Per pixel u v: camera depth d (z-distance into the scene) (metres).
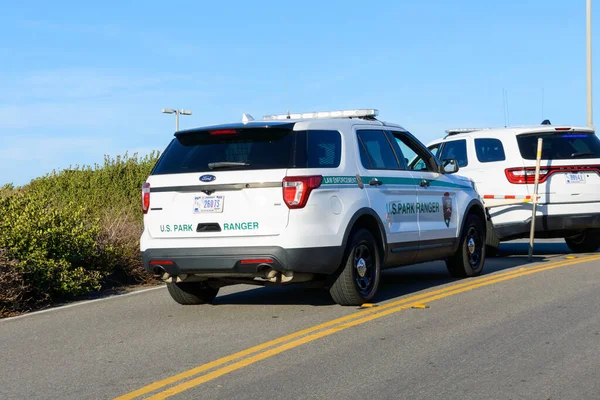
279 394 6.68
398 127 12.20
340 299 10.56
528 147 16.02
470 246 13.32
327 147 10.28
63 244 13.44
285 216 9.64
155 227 10.28
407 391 6.62
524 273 13.38
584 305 10.17
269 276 9.74
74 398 6.84
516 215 16.00
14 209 13.73
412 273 14.37
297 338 8.80
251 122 10.23
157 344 8.87
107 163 23.89
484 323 9.25
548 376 6.94
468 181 13.75
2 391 7.16
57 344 9.14
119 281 14.59
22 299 12.09
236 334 9.20
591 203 15.88
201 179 9.97
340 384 6.91
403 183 11.56
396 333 8.88
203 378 7.29
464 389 6.62
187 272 10.09
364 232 10.60
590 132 16.45
